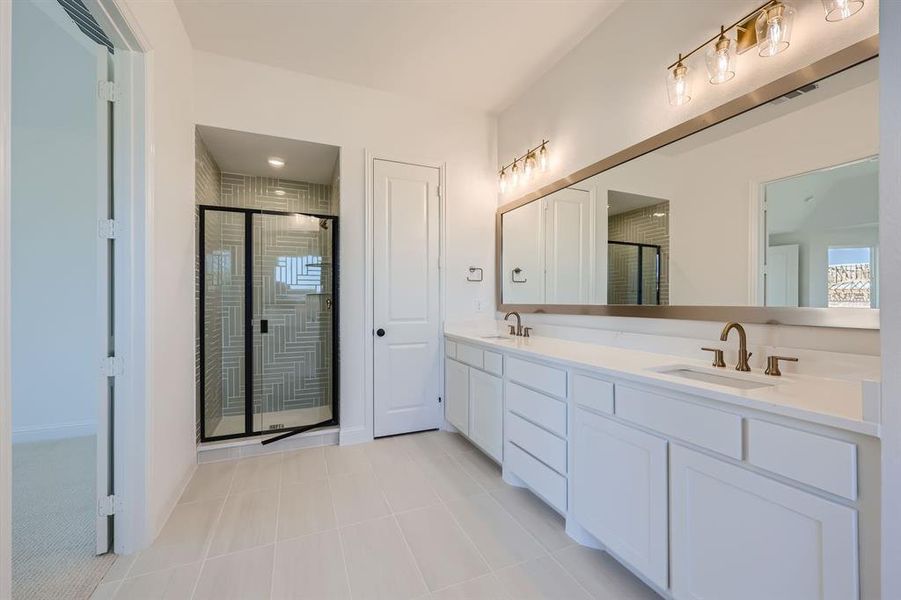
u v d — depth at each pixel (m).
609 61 2.20
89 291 2.96
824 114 1.32
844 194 1.27
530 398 1.99
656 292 1.92
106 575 1.46
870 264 1.21
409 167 3.05
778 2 1.38
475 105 3.19
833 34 1.29
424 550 1.62
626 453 1.42
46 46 2.62
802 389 1.12
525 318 2.96
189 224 2.32
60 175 2.89
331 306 3.02
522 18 2.20
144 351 1.62
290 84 2.69
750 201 1.53
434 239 3.14
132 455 1.61
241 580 1.44
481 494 2.10
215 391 2.87
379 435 2.96
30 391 2.82
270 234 3.06
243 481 2.24
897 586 0.69
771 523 0.98
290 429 2.82
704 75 1.70
